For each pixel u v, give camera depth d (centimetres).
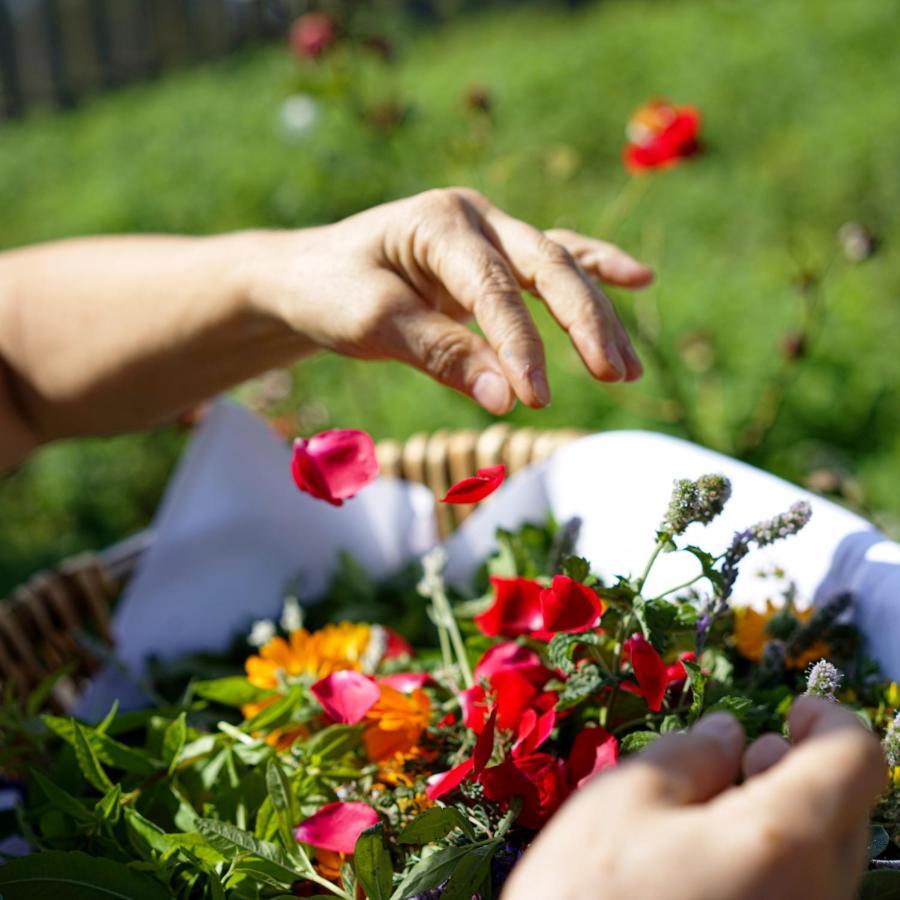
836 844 27
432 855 41
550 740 49
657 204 314
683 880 25
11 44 720
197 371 69
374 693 49
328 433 50
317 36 169
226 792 50
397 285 57
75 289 71
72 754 55
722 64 447
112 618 78
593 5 717
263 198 374
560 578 44
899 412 190
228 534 76
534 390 49
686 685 47
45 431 76
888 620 52
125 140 536
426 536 79
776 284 239
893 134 334
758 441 126
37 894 44
